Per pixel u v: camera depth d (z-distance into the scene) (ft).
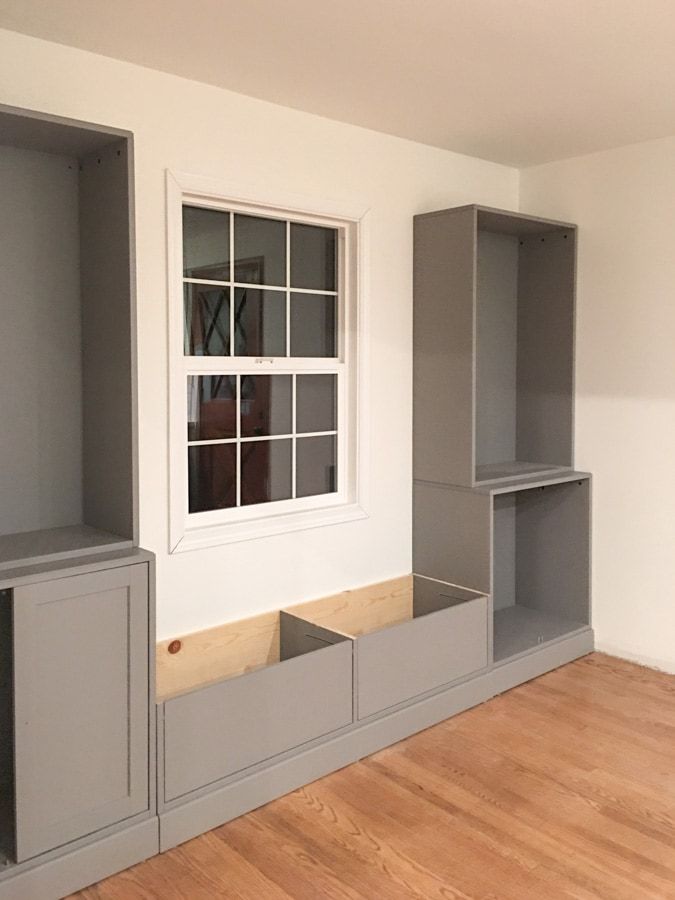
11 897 7.34
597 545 13.80
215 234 10.80
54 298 8.84
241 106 10.48
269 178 10.84
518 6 8.00
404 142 12.50
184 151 9.97
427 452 12.80
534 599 14.66
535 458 14.42
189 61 9.39
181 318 10.17
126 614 7.97
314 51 9.10
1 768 8.23
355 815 9.02
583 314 13.69
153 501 10.02
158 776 8.33
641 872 8.07
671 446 12.73
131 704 8.07
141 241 9.70
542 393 14.25
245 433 11.35
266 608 11.27
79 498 9.16
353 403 12.28
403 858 8.27
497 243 14.07
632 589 13.38
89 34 8.63
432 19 8.29
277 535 11.30
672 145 12.44
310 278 12.03
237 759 8.99
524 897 7.68
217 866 8.14
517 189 14.44
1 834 7.88
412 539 13.14
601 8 8.05
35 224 8.66
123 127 9.44
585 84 10.18
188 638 10.36
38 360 8.79
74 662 7.64
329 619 11.96
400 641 10.69
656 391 12.86
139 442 9.84
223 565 10.74
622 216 13.08
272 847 8.45
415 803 9.26
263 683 9.18
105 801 7.95
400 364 12.72
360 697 10.25
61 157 8.77
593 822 8.91
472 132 12.20
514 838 8.61
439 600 12.66
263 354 11.45
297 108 11.03
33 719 7.41
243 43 8.87
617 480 13.43
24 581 7.26
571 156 13.56
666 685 12.53
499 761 10.22
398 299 12.60
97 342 8.75
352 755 10.14
